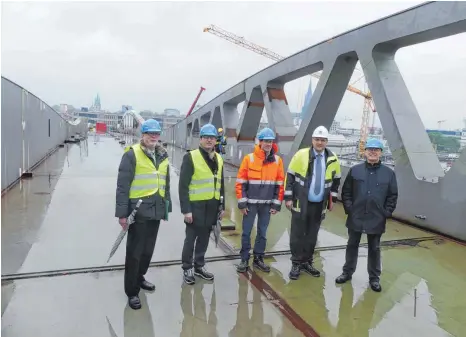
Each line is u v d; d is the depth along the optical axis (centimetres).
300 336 302
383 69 746
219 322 318
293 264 422
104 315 321
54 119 1880
